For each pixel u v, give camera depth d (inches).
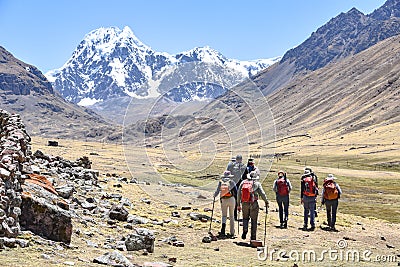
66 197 720.3
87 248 518.3
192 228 766.5
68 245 500.4
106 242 568.1
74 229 577.3
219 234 746.2
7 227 436.8
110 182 1046.4
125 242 565.3
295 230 875.4
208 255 589.0
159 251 583.2
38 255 426.3
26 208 493.4
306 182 911.7
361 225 1026.7
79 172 994.7
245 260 581.0
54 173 878.4
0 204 417.4
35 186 602.2
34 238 476.7
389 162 7249.0
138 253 547.8
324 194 938.7
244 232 729.0
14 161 510.9
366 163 7401.6
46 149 2657.5
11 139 621.6
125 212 726.5
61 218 507.8
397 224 1138.0
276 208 1133.1
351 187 3646.7
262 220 932.6
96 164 1918.1
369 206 2155.5
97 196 842.2
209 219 839.1
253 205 716.7
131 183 1053.2
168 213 846.5
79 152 2662.4
